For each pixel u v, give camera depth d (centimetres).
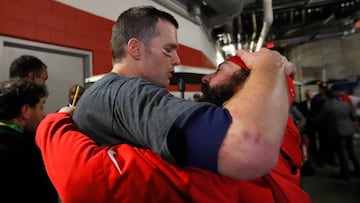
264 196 61
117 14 285
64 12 229
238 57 73
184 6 417
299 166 83
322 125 416
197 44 453
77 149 55
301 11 582
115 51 71
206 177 50
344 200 308
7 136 104
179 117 45
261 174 44
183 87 137
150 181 50
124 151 53
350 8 558
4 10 187
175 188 50
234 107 45
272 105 46
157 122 46
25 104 113
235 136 42
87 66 250
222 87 73
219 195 51
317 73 823
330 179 383
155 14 69
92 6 257
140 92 52
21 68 153
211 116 44
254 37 700
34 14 206
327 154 450
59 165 55
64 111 78
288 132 80
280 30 724
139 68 68
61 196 53
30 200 103
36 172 106
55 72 226
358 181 370
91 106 61
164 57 69
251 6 560
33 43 205
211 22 504
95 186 50
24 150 105
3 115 108
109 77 64
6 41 188
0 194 97
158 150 47
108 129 57
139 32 67
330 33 750
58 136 61
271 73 51
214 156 43
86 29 249
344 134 374
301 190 73
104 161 52
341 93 440
